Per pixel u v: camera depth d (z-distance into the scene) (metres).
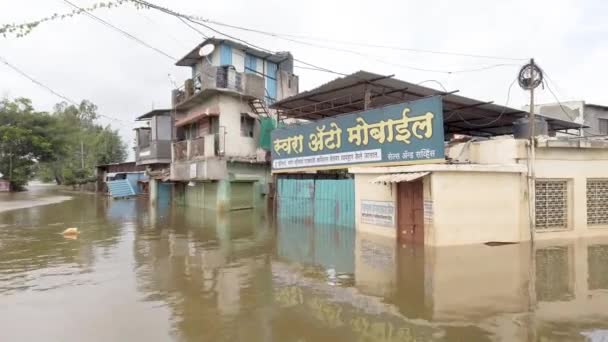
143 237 12.56
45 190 53.19
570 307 5.64
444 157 10.04
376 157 12.03
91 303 6.10
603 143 11.09
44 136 44.91
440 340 4.60
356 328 5.03
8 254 10.02
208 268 8.30
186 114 25.92
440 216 9.57
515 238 10.12
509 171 10.04
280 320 5.34
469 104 14.57
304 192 15.23
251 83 22.31
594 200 11.20
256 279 7.40
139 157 31.75
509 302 5.88
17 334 4.95
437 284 6.82
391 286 6.79
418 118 10.68
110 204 28.02
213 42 22.28
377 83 13.20
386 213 11.34
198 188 24.06
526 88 10.70
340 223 13.43
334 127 13.72
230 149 21.58
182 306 5.93
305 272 7.87
